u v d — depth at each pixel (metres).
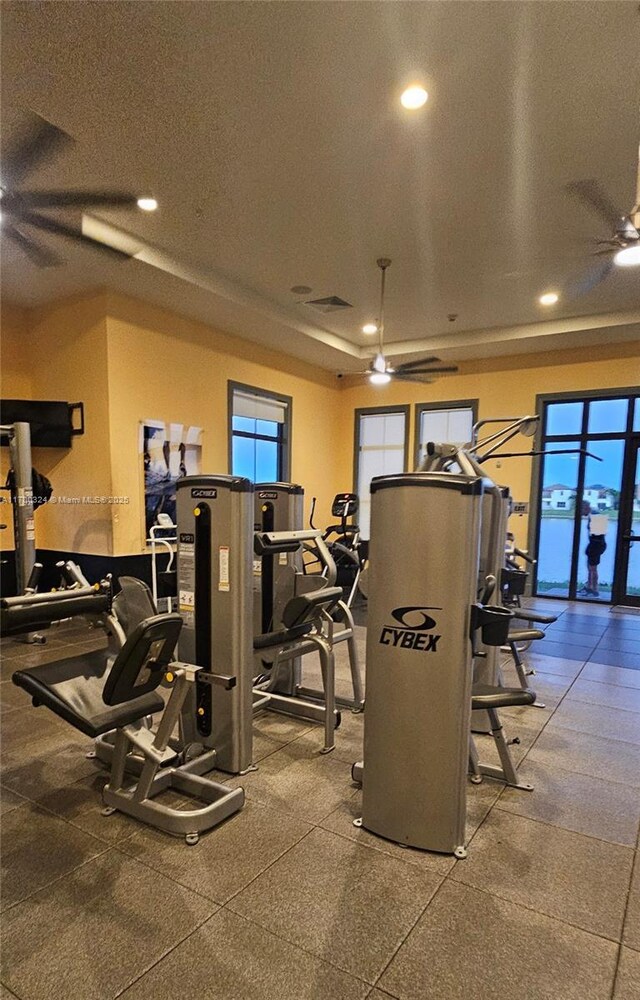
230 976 1.48
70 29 2.39
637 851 2.04
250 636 2.59
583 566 7.33
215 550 2.52
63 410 5.43
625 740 3.01
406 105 2.89
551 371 7.36
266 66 2.62
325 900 1.76
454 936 1.62
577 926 1.67
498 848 2.05
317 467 8.70
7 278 4.96
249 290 5.69
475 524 1.94
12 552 5.82
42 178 3.52
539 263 4.92
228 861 1.95
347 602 5.45
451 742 1.96
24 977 1.47
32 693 2.16
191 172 3.52
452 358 7.86
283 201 3.88
